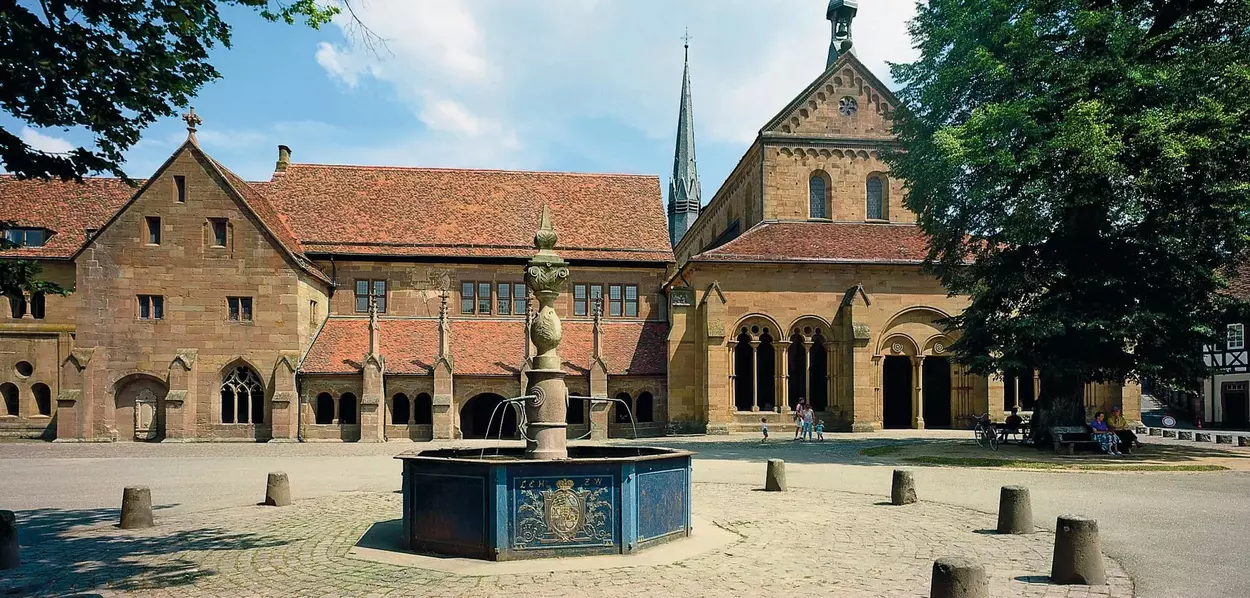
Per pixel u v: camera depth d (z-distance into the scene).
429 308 47.34
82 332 41.47
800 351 52.44
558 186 53.28
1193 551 11.97
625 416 44.19
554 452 12.95
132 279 41.81
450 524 11.78
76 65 11.06
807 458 27.86
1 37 10.41
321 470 25.70
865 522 14.70
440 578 10.49
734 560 11.50
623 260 48.38
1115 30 24.95
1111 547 12.25
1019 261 29.27
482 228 49.38
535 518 11.40
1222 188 24.70
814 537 13.23
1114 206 27.44
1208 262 27.34
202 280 42.00
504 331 46.69
